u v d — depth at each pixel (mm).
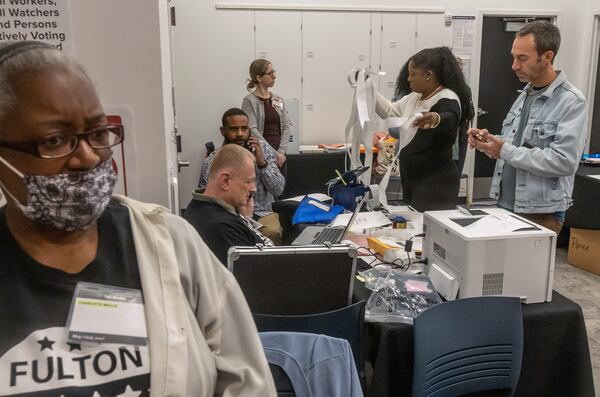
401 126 2635
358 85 2818
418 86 2838
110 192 763
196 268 840
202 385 781
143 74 1472
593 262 4164
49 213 707
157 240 799
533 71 2363
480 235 1854
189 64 5395
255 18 5391
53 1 1379
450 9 5809
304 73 5598
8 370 659
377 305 1899
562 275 4141
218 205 2248
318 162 5102
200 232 2199
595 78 6172
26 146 685
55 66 687
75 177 719
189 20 5301
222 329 873
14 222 737
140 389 716
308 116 5703
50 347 684
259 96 4949
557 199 2396
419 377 1699
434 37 5793
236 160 2256
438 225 2029
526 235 1873
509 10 5965
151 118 1504
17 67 672
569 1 6086
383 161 3496
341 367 1306
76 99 696
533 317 1882
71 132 704
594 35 6078
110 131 780
